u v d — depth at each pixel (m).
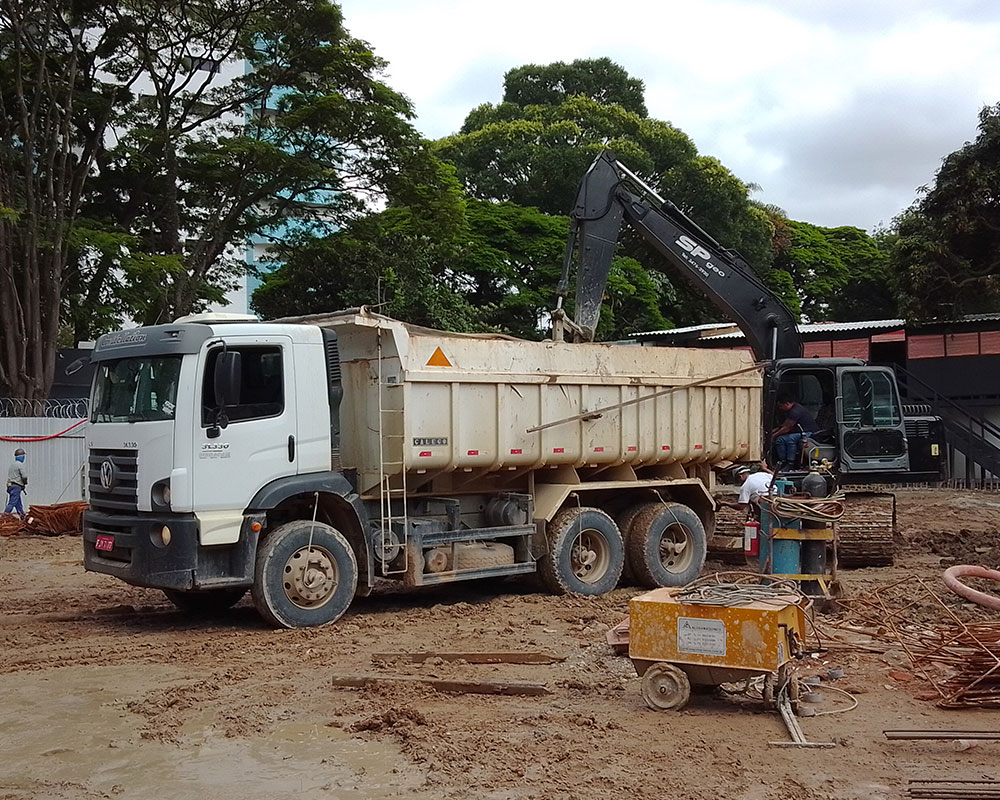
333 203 27.67
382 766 5.89
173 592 11.16
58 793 5.55
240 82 27.28
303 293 31.62
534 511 11.97
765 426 16.14
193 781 5.70
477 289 36.94
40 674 8.22
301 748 6.25
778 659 6.63
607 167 15.88
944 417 27.23
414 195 26.55
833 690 7.47
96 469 10.25
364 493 10.77
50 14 22.78
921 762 5.86
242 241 28.66
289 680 7.95
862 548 14.02
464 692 7.49
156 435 9.54
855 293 51.69
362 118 25.25
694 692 7.31
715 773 5.68
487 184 39.69
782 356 16.55
